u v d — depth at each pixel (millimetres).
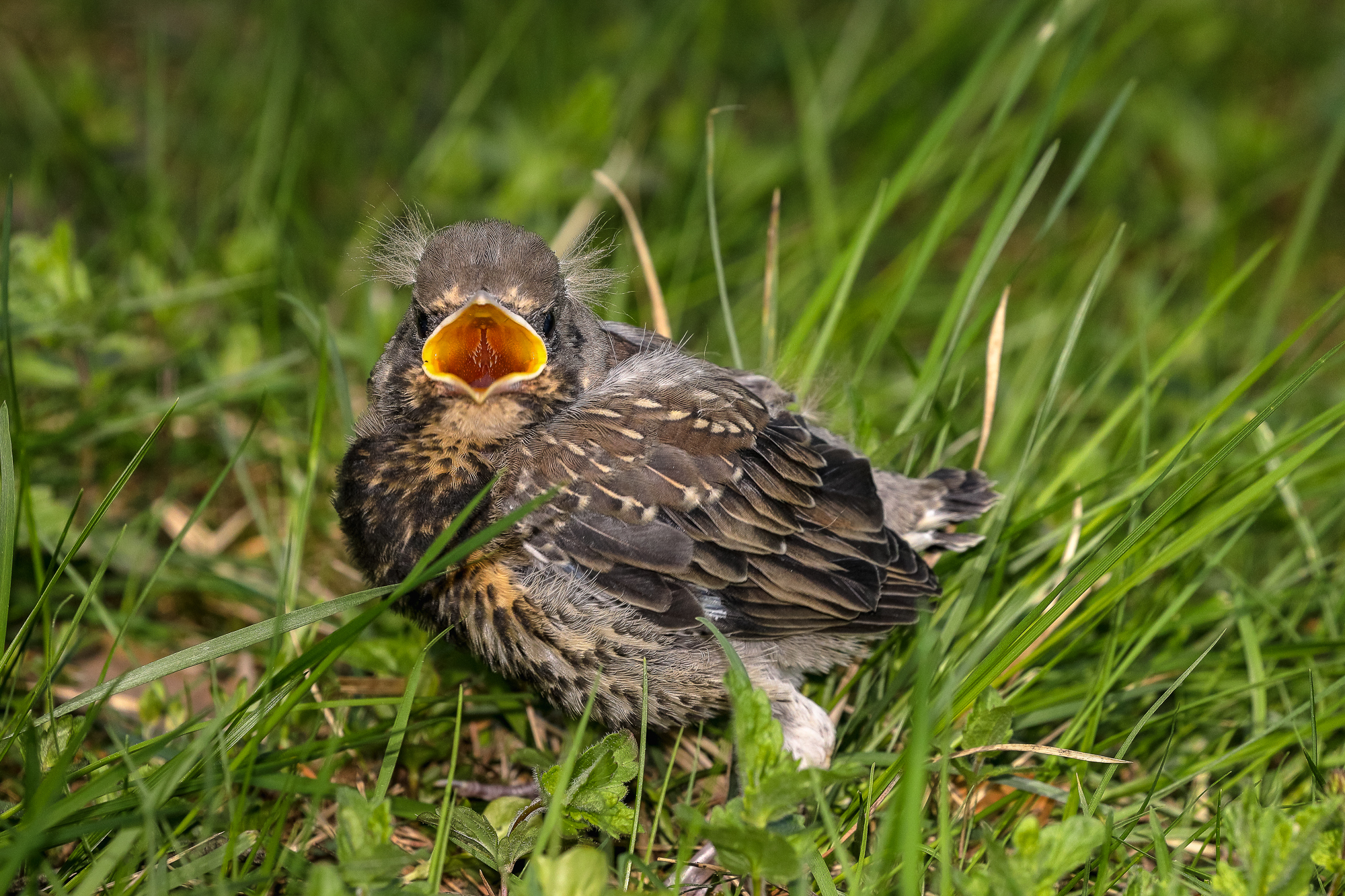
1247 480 7648
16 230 10820
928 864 5832
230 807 5387
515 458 6277
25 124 12625
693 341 10383
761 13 15641
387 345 6773
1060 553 7008
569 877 4578
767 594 6500
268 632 5379
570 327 6695
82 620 7586
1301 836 4867
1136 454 8617
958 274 12383
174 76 14492
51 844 4902
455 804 5637
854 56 13156
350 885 4844
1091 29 7598
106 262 10469
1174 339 7637
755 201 12273
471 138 12047
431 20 14984
